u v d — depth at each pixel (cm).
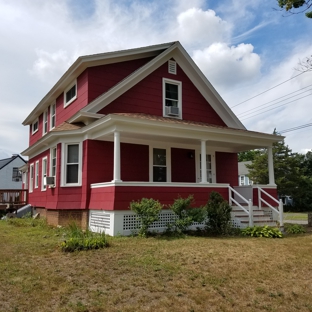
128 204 928
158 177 1266
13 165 3691
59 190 1148
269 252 695
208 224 992
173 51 1353
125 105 1207
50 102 1630
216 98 1440
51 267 549
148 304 402
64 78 1327
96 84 1212
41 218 1396
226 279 505
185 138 1130
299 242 823
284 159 3069
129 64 1310
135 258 613
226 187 1147
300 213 2747
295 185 3023
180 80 1373
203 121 1410
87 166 1101
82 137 1146
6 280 477
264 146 1339
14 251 675
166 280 491
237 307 407
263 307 409
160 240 822
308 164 3622
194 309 393
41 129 1822
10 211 1717
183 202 945
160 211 966
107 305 395
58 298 414
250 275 530
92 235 799
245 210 1069
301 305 419
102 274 512
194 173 1364
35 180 1611
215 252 680
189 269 550
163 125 1016
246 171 3819
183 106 1359
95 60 1201
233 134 1185
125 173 1180
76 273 516
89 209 1074
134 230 923
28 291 434
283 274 541
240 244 780
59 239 830
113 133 1010
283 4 752
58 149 1185
